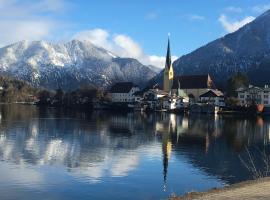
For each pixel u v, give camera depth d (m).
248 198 30.50
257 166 65.31
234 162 68.94
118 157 71.00
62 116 183.62
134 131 120.38
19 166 60.19
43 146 81.62
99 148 81.62
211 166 64.75
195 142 96.69
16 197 44.31
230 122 168.38
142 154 75.19
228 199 30.39
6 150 74.50
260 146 92.12
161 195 47.00
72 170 58.66
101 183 51.41
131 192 47.81
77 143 88.38
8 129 113.12
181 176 56.84
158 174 57.69
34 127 121.75
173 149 83.31
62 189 48.00
